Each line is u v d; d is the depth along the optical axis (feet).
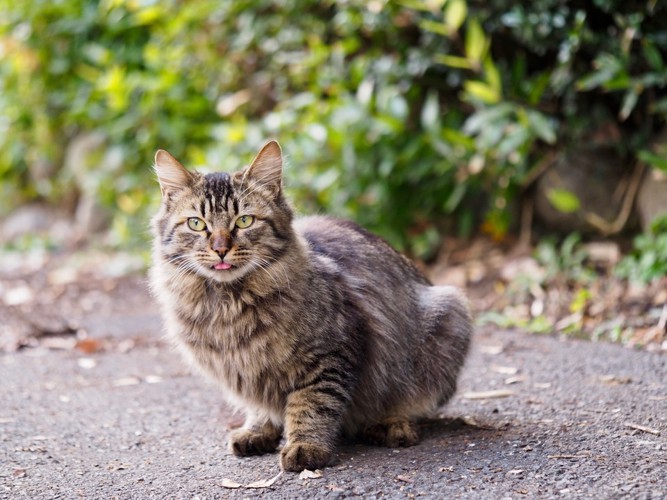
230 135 7.19
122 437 4.88
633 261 6.30
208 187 4.61
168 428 4.98
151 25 8.94
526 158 6.86
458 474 4.35
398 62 7.09
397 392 4.79
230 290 4.55
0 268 8.87
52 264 8.89
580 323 6.03
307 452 4.45
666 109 6.41
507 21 6.49
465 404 5.08
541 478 4.28
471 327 5.00
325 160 7.12
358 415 4.76
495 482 4.27
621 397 4.98
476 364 5.58
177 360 5.98
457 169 7.00
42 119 10.09
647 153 6.25
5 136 10.44
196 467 4.55
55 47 9.75
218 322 4.57
